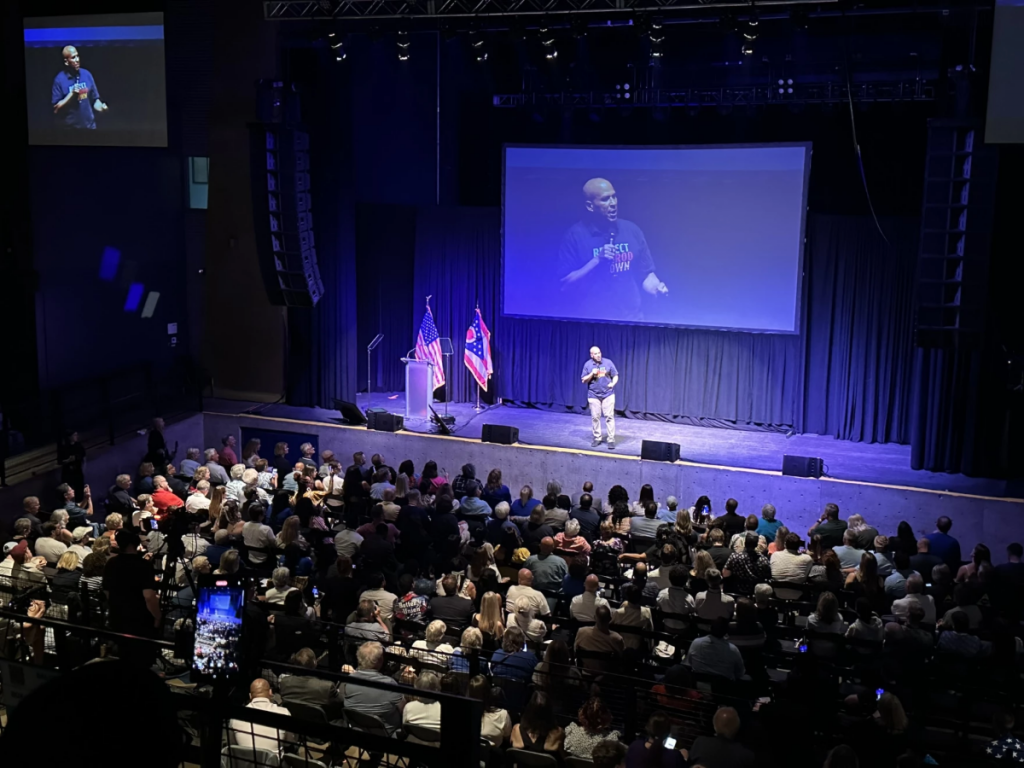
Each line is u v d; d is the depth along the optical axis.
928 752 7.02
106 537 10.47
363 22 16.88
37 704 1.22
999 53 14.20
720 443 18.17
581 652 8.12
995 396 15.91
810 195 18.73
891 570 11.67
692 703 7.68
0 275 17.20
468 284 20.58
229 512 11.97
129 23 17.17
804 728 7.14
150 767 1.19
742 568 11.00
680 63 18.44
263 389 20.41
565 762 6.69
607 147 18.94
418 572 11.28
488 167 20.72
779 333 18.36
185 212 20.44
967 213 14.81
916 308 15.37
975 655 8.90
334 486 15.02
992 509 15.22
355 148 20.67
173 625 8.59
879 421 18.30
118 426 18.17
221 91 19.59
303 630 8.47
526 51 19.42
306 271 18.44
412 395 19.33
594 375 17.66
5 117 17.23
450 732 3.05
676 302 19.00
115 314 19.42
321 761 6.90
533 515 12.60
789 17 15.36
